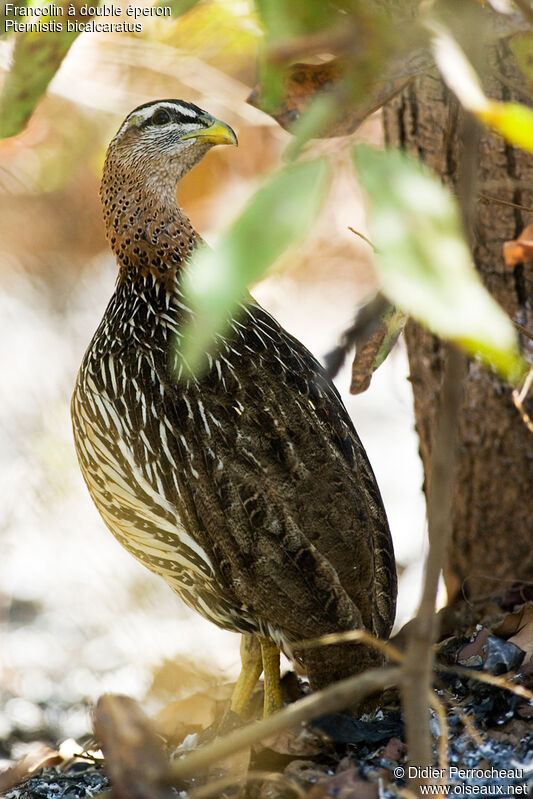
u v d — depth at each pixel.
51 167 13.91
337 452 6.90
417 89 7.70
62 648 10.84
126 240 7.60
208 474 6.71
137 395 7.02
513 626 7.32
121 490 7.16
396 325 5.93
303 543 6.47
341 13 3.56
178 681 10.09
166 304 7.41
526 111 3.07
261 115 11.23
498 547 8.26
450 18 3.30
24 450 13.49
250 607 6.66
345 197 14.27
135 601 11.61
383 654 6.48
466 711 6.48
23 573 12.14
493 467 8.12
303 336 15.29
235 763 6.34
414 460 14.34
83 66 11.09
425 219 2.51
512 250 6.05
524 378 7.57
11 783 7.47
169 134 7.60
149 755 4.44
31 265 15.79
